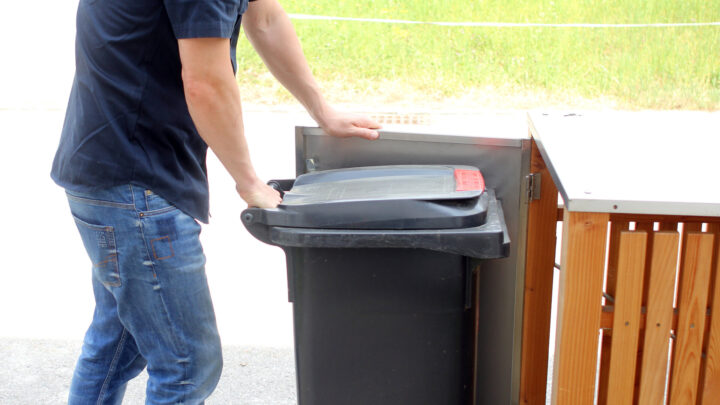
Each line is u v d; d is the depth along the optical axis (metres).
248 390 2.80
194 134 1.86
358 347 1.90
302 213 1.78
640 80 8.81
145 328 1.88
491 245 1.71
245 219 1.83
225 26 1.63
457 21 10.02
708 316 1.69
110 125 1.73
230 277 3.89
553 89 8.76
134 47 1.71
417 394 1.92
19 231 4.51
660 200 1.46
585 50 9.34
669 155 1.80
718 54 9.12
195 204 1.87
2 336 3.22
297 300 1.89
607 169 1.67
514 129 2.16
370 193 1.83
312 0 10.30
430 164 2.13
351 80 9.10
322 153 2.21
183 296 1.85
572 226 1.54
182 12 1.60
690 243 1.56
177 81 1.78
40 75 8.94
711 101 8.40
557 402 1.65
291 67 2.15
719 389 1.65
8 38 9.95
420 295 1.84
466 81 9.01
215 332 1.97
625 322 1.60
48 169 5.70
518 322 2.18
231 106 1.71
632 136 2.00
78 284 3.78
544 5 10.08
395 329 1.87
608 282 2.02
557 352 1.66
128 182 1.75
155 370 1.93
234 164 1.79
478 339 2.22
